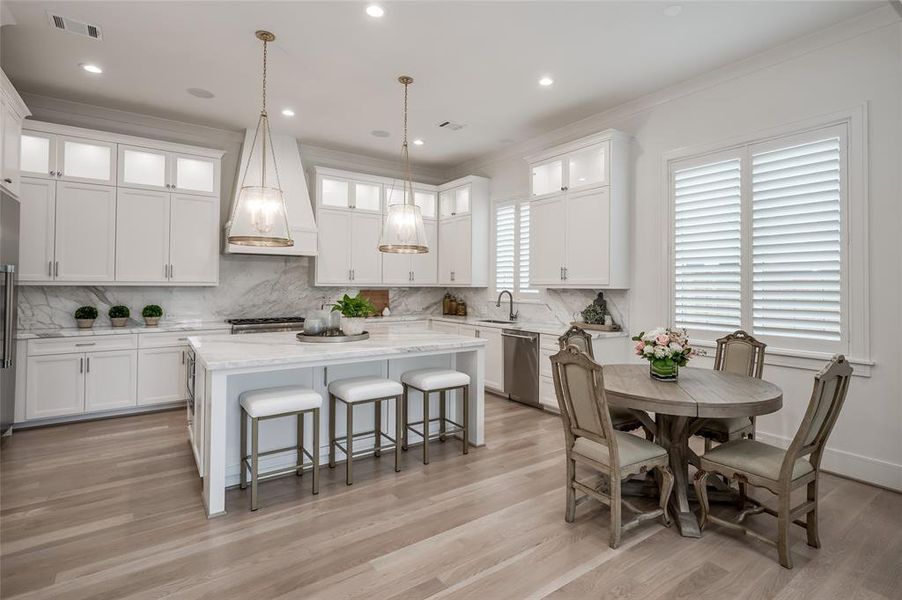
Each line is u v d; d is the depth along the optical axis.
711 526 2.55
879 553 2.28
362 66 3.77
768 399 2.39
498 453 3.64
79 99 4.44
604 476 3.18
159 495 2.85
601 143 4.49
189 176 5.05
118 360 4.44
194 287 5.30
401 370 3.74
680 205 4.16
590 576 2.09
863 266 3.09
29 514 2.59
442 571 2.12
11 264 3.55
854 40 3.12
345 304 3.62
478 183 6.29
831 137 3.24
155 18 3.11
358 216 6.10
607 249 4.43
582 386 2.40
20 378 4.00
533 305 5.78
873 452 3.07
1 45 3.45
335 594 1.95
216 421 2.61
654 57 3.62
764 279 3.59
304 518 2.59
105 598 1.90
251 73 3.90
